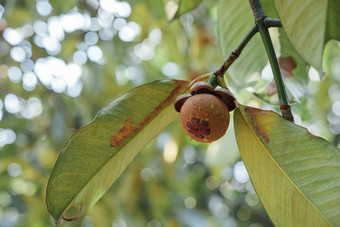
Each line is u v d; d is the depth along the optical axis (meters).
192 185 1.73
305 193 0.42
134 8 1.18
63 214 0.46
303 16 0.39
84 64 1.30
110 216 1.24
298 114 1.14
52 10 1.22
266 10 0.55
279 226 0.43
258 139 0.44
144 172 1.36
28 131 1.50
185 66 1.24
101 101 1.27
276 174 0.43
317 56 0.39
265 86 0.57
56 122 1.27
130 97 0.47
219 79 0.44
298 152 0.43
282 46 0.58
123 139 0.47
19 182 1.42
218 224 1.88
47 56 1.39
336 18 0.38
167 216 1.33
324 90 1.05
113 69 1.30
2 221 1.35
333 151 0.42
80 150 0.46
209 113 0.42
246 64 0.57
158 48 1.41
